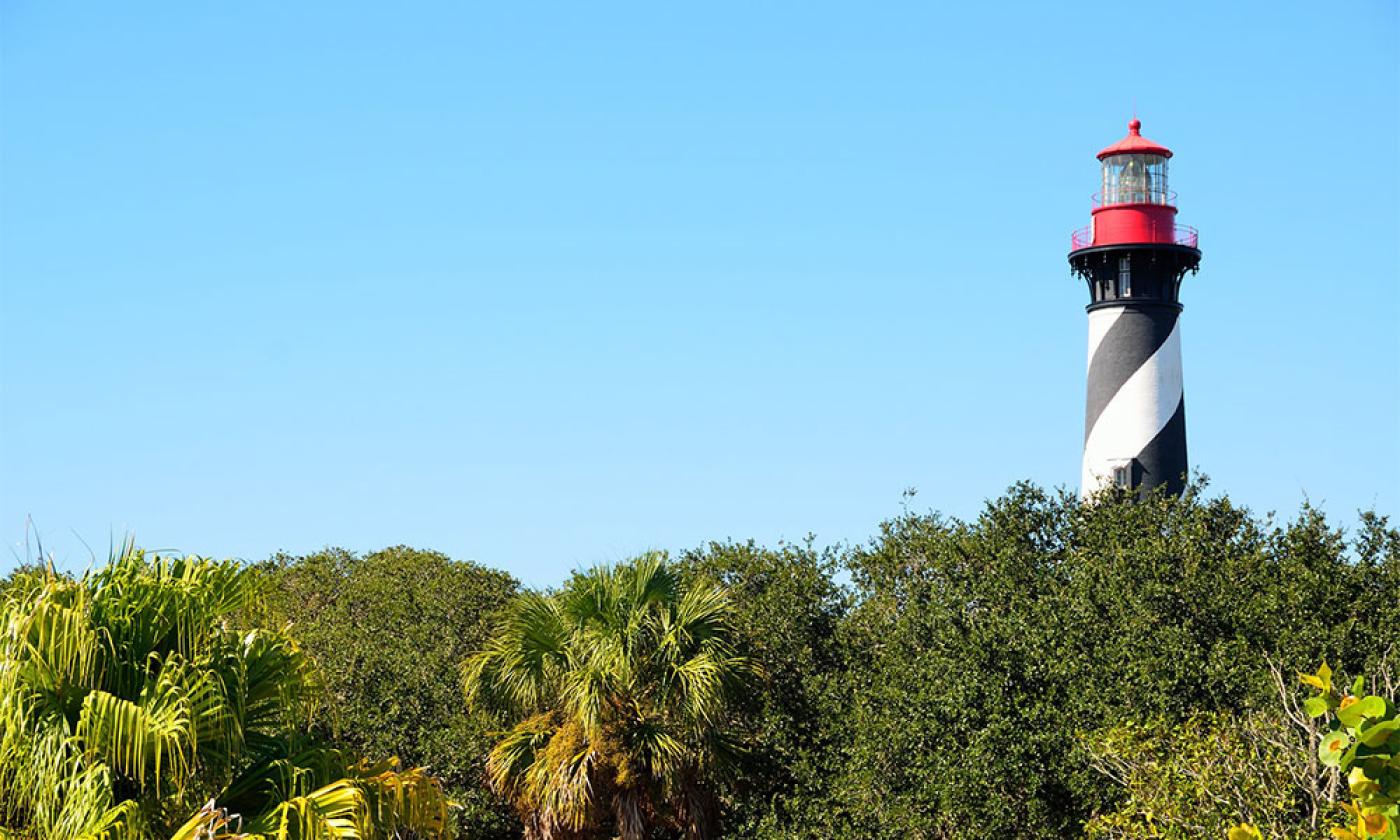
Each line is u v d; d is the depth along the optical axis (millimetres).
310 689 15188
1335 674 19516
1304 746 16797
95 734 12641
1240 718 19297
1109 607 22938
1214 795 16281
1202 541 23812
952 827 20984
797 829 22281
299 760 14289
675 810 21469
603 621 21062
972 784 20766
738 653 22203
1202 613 22125
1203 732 19359
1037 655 22094
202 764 13484
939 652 22812
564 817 20531
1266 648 21516
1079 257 40562
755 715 24047
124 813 12422
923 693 22047
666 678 20844
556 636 21453
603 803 20953
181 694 13109
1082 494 41125
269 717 14867
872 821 21938
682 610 21375
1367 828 6527
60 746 12531
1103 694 21125
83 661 12883
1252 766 16375
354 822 13352
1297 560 23141
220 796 13672
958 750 21469
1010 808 20688
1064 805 20703
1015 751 20781
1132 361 40125
